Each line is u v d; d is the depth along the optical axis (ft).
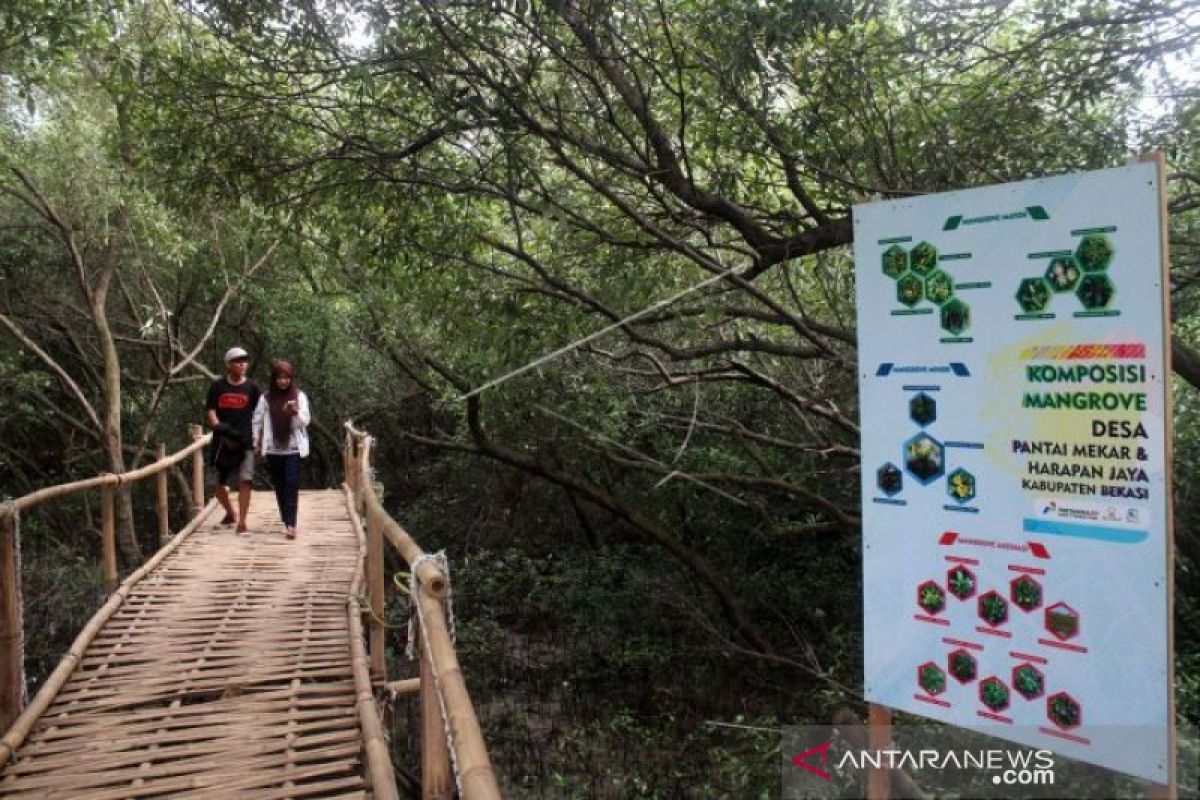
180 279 48.26
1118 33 19.44
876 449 8.73
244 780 12.83
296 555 25.61
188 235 44.47
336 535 28.60
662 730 28.99
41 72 29.35
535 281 26.05
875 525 8.73
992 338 8.02
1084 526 7.51
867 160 21.11
